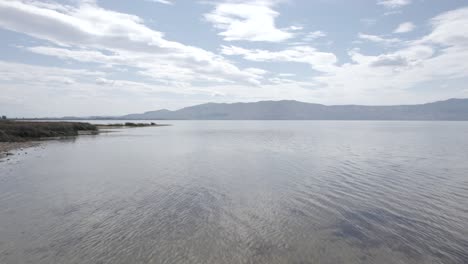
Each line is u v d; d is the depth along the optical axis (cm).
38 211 1434
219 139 6344
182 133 8931
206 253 1026
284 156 3462
